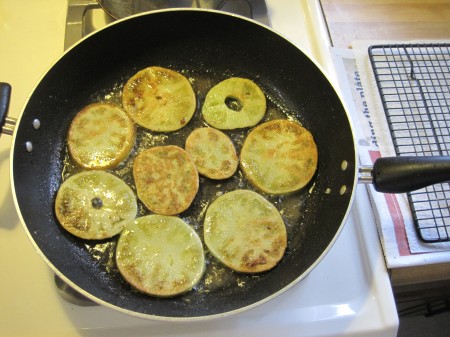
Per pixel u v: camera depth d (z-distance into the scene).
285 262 0.35
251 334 0.34
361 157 0.42
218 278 0.35
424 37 0.50
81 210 0.36
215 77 0.44
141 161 0.38
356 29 0.50
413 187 0.31
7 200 0.38
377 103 0.45
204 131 0.40
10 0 0.47
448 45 0.48
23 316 0.33
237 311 0.29
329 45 0.49
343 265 0.37
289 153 0.39
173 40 0.42
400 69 0.48
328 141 0.39
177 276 0.34
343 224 0.32
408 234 0.38
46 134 0.38
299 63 0.40
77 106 0.41
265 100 0.42
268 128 0.40
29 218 0.32
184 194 0.37
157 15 0.39
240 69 0.44
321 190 0.38
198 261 0.34
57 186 0.37
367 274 0.37
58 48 0.45
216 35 0.42
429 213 0.40
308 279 0.36
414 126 0.44
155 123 0.40
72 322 0.33
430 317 0.66
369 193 0.40
